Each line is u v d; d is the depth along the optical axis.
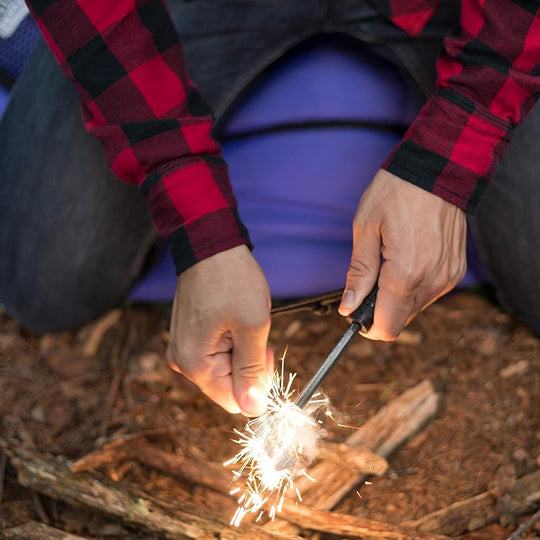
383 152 1.15
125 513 0.94
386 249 0.86
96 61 0.88
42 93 1.06
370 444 1.01
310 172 1.15
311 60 1.14
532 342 1.12
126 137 0.88
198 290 0.86
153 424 1.06
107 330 1.16
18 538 0.92
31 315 1.13
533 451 1.01
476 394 1.07
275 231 1.16
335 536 0.94
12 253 1.10
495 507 0.95
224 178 0.90
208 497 0.97
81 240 1.08
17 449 0.98
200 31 1.06
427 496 0.97
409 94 1.13
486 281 1.17
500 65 0.86
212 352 0.87
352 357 1.12
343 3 1.05
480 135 0.86
